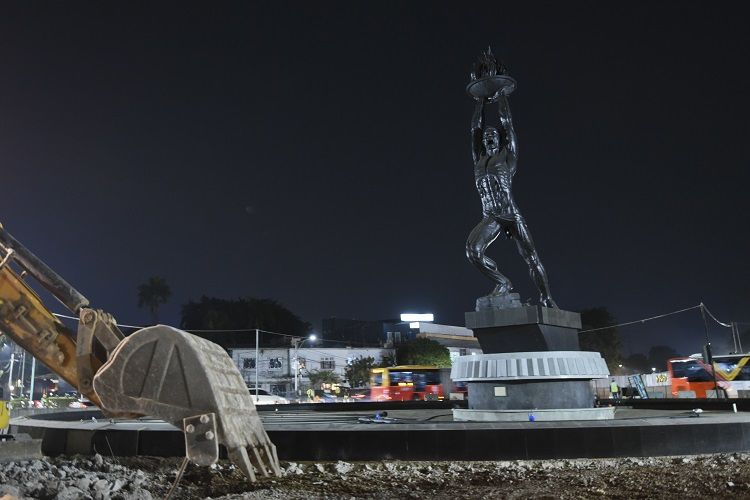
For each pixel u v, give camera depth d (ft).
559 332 45.73
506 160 47.09
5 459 28.89
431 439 31.58
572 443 31.37
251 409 18.62
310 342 247.29
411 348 228.63
